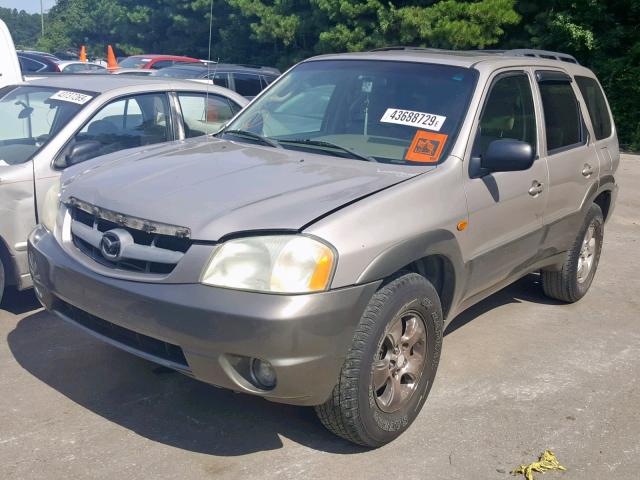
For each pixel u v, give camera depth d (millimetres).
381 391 3621
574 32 17516
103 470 3361
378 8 21375
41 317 5145
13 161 5121
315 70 4973
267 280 3102
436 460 3568
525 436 3838
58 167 5156
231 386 3182
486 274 4367
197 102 6328
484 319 5531
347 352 3279
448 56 4727
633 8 17562
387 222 3428
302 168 3850
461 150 4055
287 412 3969
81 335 4852
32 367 4367
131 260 3396
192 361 3184
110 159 4297
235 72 13742
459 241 3936
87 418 3816
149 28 35500
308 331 3094
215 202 3369
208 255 3160
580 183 5453
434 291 3734
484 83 4398
